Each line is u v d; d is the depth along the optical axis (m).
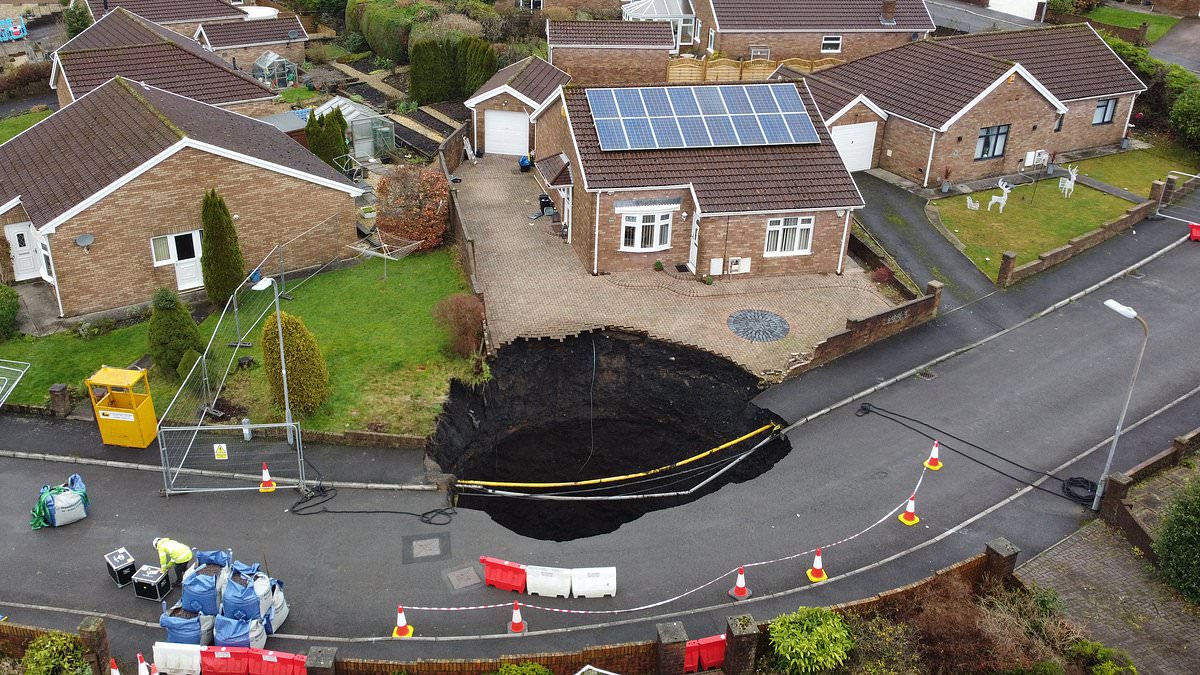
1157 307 38.31
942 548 26.69
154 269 36.94
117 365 33.34
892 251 41.88
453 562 25.88
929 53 50.91
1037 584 25.31
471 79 58.94
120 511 27.45
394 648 23.05
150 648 23.09
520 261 40.69
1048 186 47.94
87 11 69.56
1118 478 27.25
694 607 24.56
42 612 23.94
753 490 29.00
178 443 29.62
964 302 38.66
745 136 40.03
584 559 26.14
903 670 22.30
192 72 48.78
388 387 32.56
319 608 24.22
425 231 41.31
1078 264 41.28
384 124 51.88
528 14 66.88
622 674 22.47
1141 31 60.56
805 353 34.88
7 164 39.56
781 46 60.53
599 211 38.41
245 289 37.28
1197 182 47.59
